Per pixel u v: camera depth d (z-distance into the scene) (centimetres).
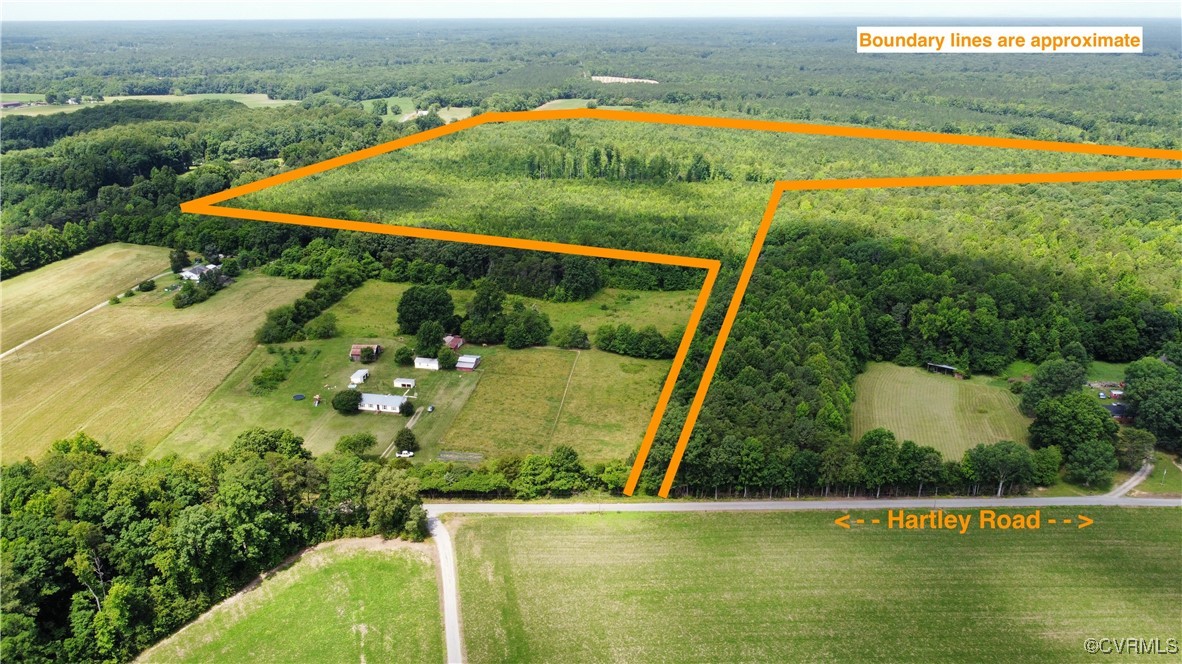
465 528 8662
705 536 8525
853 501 9169
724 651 7006
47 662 6669
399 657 6981
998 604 7538
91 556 7231
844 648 7031
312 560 8206
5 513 7694
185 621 7369
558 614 7444
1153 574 7950
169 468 8331
